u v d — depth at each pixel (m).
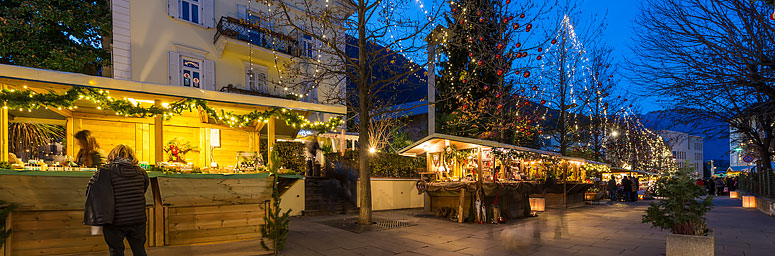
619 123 27.41
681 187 5.71
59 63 13.35
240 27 17.03
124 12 14.66
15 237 4.83
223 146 9.09
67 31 14.30
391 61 11.12
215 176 5.91
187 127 8.66
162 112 6.51
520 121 16.80
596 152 23.91
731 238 7.72
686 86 14.23
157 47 15.41
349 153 14.12
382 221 10.34
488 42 14.03
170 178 5.60
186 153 8.54
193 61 16.52
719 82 13.33
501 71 11.89
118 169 4.13
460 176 12.12
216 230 6.03
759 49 12.15
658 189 6.03
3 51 12.37
